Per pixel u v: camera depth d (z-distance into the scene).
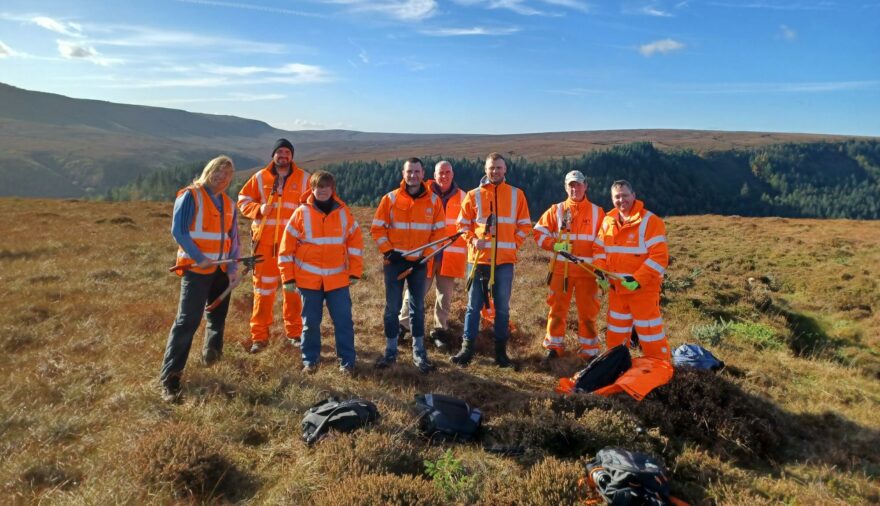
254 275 6.01
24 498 3.16
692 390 4.90
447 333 6.85
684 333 7.69
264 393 4.64
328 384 4.86
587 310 6.18
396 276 5.70
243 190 6.09
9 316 6.61
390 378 5.32
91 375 4.87
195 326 4.66
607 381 5.11
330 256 5.25
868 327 9.72
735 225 23.08
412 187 5.84
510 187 6.09
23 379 4.71
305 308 5.30
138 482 3.28
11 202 25.17
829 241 18.00
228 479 3.47
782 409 5.15
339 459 3.51
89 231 16.00
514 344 6.91
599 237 5.96
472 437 4.20
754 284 12.55
